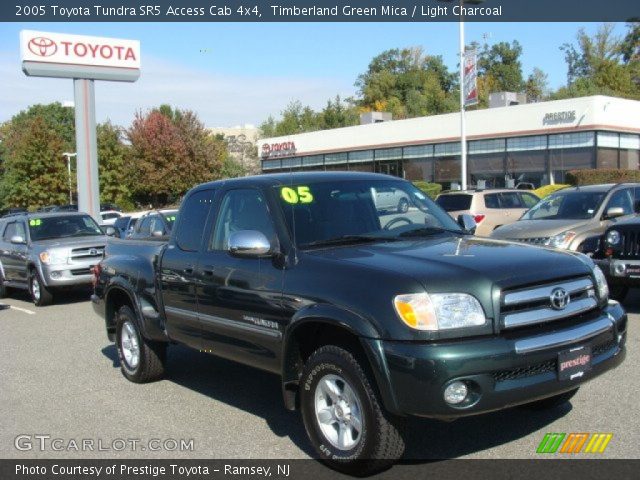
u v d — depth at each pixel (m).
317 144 50.03
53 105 88.12
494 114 38.22
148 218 13.64
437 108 71.94
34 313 13.30
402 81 84.50
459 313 4.30
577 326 4.64
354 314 4.48
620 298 10.56
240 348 5.65
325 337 4.96
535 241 11.60
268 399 6.73
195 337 6.27
